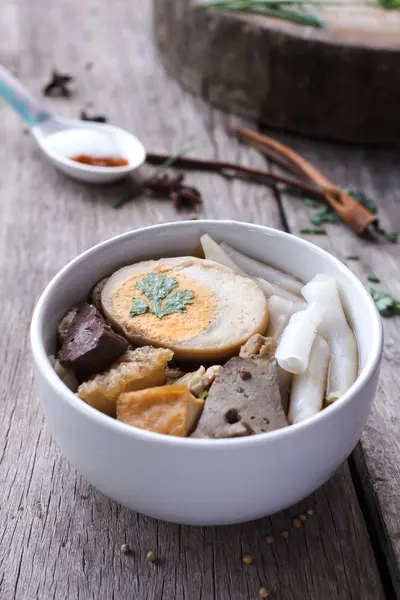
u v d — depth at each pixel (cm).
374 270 49
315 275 37
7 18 78
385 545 34
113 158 56
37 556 33
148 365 33
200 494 30
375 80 57
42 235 51
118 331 35
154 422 31
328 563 33
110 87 66
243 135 59
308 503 35
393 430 38
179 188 54
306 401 34
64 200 54
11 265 48
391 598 34
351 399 31
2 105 64
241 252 39
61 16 79
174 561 33
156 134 60
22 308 45
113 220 52
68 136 57
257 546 34
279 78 59
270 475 30
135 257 38
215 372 34
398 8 62
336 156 59
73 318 35
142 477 30
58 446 35
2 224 52
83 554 33
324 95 58
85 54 72
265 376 33
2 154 58
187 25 62
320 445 31
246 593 32
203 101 65
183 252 39
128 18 79
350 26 59
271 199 55
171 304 36
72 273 36
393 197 55
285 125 61
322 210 54
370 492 36
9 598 32
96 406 32
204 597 32
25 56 71
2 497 35
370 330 34
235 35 59
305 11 60
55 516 35
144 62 71
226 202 54
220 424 31
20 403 39
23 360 42
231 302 36
